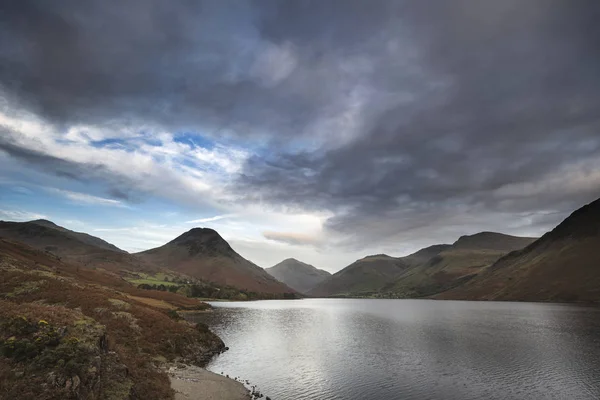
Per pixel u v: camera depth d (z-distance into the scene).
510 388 35.72
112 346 29.27
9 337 21.67
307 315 141.62
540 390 35.12
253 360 49.53
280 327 93.62
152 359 39.03
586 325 91.94
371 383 37.53
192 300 179.88
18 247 110.31
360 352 55.31
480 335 74.38
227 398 30.64
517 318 116.62
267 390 34.94
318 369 43.91
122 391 22.80
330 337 73.50
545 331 79.94
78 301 47.94
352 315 142.25
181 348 48.00
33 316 24.88
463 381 38.25
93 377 21.22
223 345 60.72
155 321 51.53
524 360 48.19
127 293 113.25
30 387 18.31
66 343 22.38
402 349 57.69
